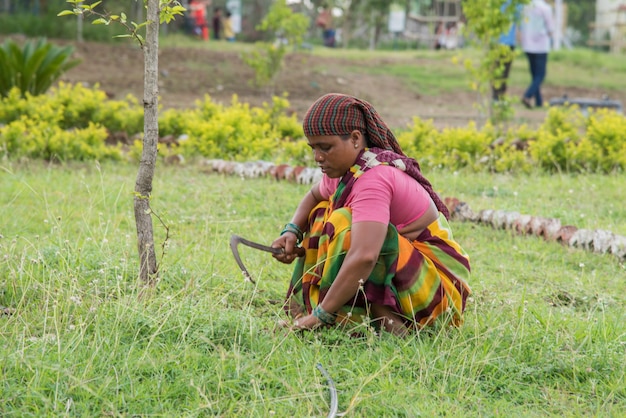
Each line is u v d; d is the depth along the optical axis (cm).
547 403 361
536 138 1083
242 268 431
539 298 508
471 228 701
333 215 404
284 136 1136
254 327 409
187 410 335
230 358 375
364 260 386
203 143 994
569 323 444
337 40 4019
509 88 2094
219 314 424
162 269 483
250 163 892
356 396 339
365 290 405
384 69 2214
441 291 412
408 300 407
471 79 1238
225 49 2406
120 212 699
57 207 687
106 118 1147
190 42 2597
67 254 492
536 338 414
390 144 426
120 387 345
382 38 4175
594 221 714
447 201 740
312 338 406
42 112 1075
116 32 2427
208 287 481
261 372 364
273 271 538
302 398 347
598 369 391
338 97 403
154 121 450
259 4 3759
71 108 1128
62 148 945
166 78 1838
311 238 423
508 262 598
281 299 482
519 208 750
